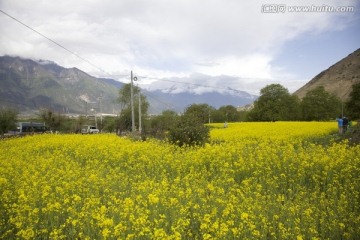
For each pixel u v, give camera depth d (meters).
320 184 13.47
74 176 13.76
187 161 16.70
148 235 8.17
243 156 17.75
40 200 10.94
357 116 86.19
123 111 75.88
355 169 14.22
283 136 29.61
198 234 8.99
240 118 133.38
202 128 26.20
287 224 9.18
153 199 9.63
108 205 10.94
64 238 8.89
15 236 9.02
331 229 8.91
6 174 14.57
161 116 81.56
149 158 18.17
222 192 11.30
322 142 27.59
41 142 24.89
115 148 21.12
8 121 65.94
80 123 71.19
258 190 12.12
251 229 8.48
